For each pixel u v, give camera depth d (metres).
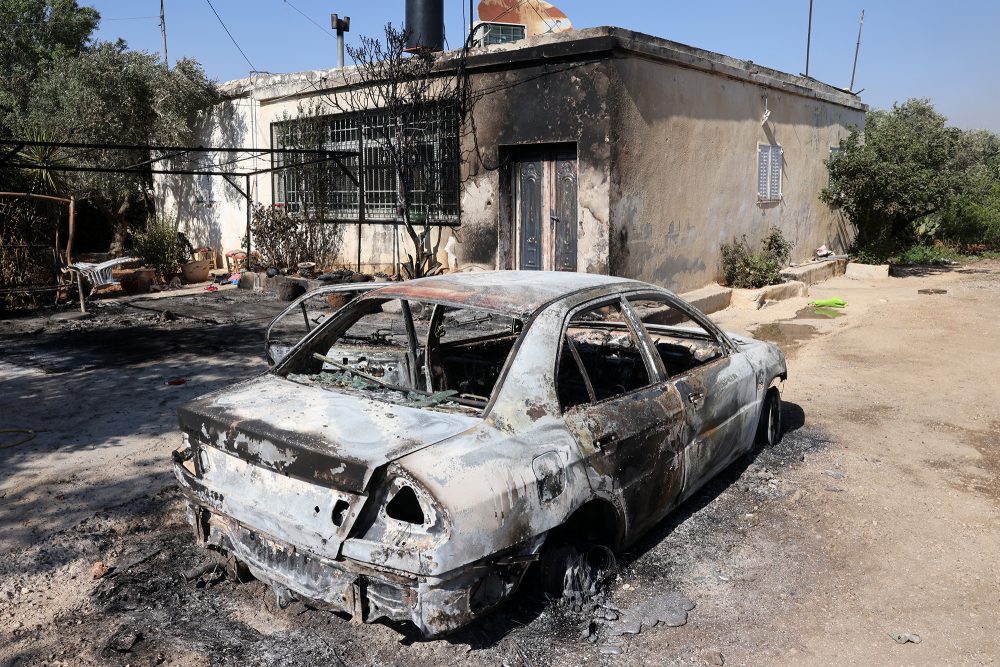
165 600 3.46
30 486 4.78
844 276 16.55
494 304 3.57
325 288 4.97
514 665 3.01
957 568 3.92
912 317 11.23
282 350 5.23
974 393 7.23
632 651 3.14
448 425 3.05
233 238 16.58
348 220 13.86
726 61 12.51
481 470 2.85
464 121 11.68
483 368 4.51
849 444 5.83
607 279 4.23
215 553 3.88
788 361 8.60
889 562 3.97
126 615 3.34
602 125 10.02
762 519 4.47
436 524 2.68
